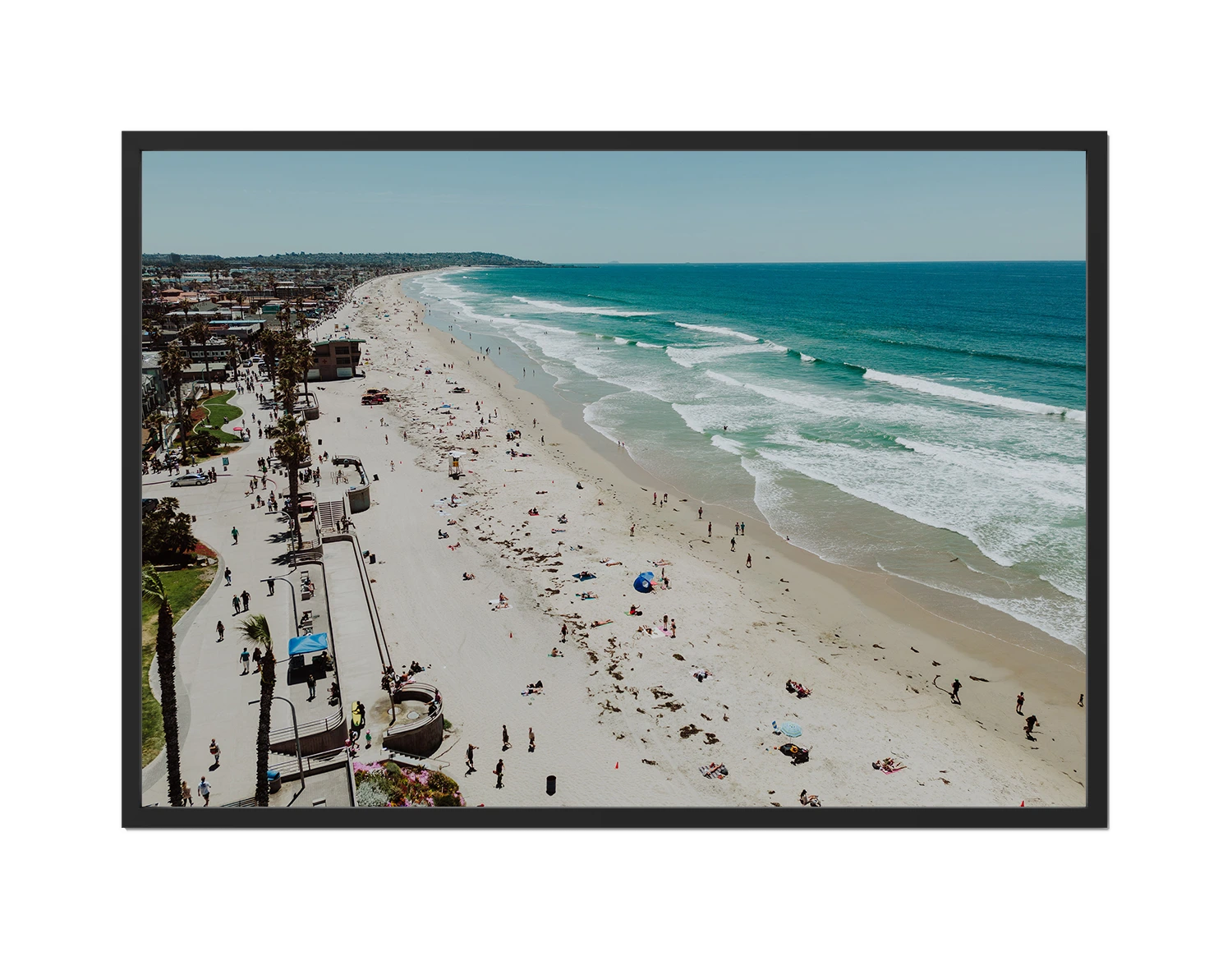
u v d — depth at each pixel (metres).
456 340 127.69
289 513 45.56
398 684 28.00
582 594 36.56
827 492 49.56
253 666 29.06
